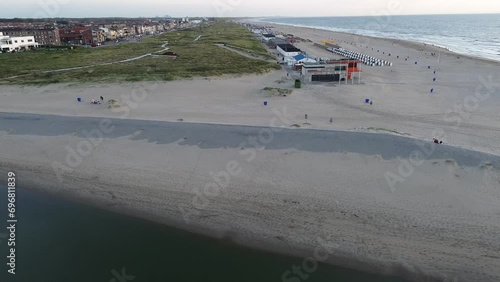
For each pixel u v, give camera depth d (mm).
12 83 51562
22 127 33094
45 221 19344
